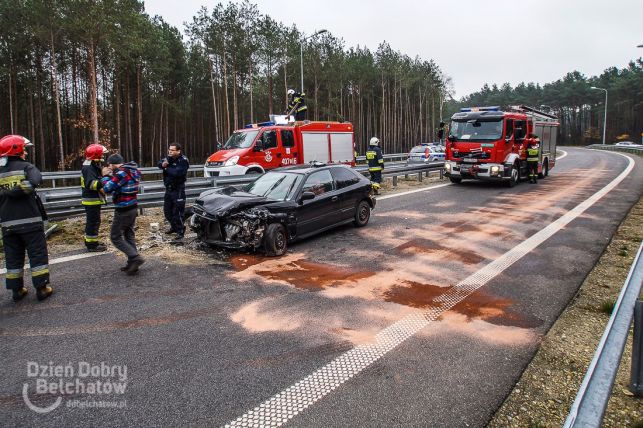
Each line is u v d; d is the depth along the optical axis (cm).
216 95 5141
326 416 323
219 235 749
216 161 1395
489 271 661
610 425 315
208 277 630
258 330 463
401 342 438
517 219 1045
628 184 1716
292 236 789
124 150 4725
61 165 3253
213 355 411
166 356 409
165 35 4616
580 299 554
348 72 5394
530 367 395
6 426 313
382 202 1307
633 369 342
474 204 1266
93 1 2869
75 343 433
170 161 820
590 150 5625
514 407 338
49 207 867
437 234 902
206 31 4038
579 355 415
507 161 1587
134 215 637
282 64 4559
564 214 1098
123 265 681
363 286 597
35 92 3962
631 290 307
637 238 849
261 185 876
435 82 7806
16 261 537
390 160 2945
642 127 8656
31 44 3525
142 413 327
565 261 710
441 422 318
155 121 4844
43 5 2883
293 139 1511
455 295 564
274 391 354
